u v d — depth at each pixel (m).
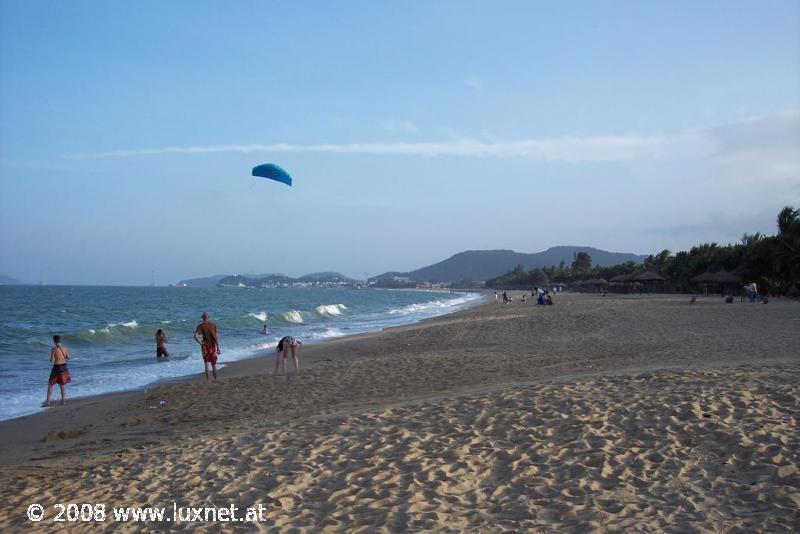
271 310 64.31
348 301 97.75
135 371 18.48
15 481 7.12
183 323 37.44
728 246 67.06
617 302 49.16
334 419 8.55
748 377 9.24
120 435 10.02
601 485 5.53
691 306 37.34
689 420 6.99
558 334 22.95
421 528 4.88
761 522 4.61
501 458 6.38
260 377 15.06
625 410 7.61
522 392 9.16
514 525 4.85
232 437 8.20
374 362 16.45
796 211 53.34
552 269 183.38
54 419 11.84
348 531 4.95
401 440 7.17
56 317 50.38
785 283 50.50
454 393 10.46
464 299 107.56
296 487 6.01
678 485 5.41
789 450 5.87
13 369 19.62
